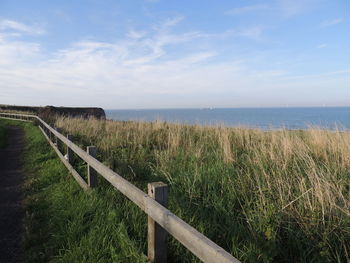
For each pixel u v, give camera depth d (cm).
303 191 313
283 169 398
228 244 263
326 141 581
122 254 257
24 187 517
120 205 357
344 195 324
